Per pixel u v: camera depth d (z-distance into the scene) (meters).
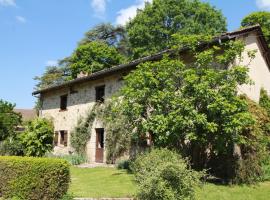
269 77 18.58
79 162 20.11
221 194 10.85
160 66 13.59
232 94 12.17
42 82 45.94
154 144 14.37
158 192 8.55
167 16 33.88
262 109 14.49
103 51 39.53
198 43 14.11
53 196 9.12
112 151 19.17
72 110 23.70
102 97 21.00
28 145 18.69
